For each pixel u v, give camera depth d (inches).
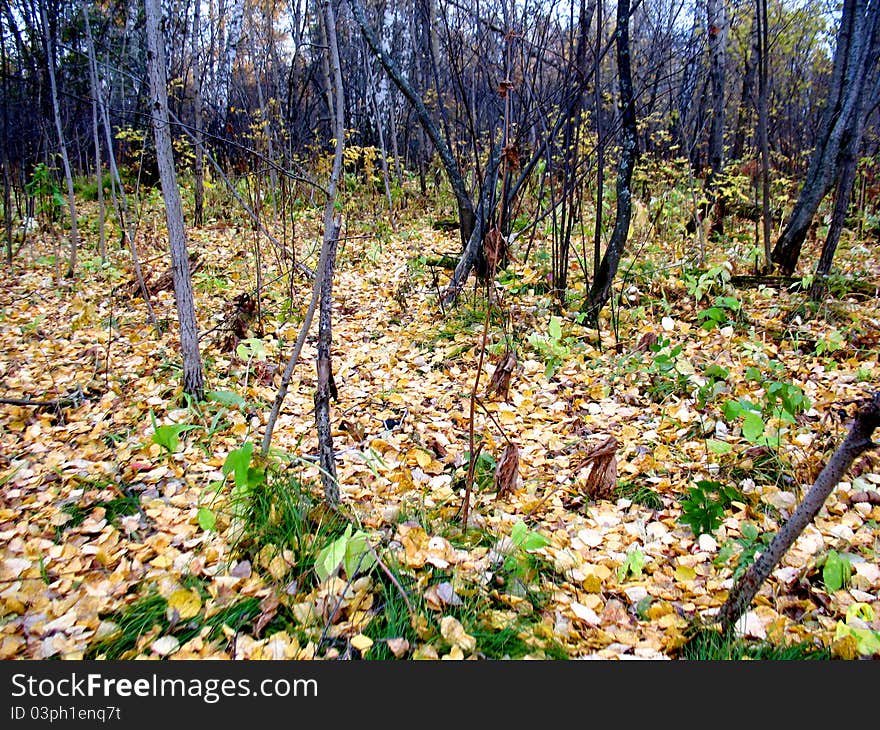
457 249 305.1
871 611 71.8
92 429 140.8
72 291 249.9
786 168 406.0
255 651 76.2
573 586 87.0
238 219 348.5
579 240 268.8
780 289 207.0
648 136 363.9
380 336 195.8
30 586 88.7
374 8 442.0
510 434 131.9
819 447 113.6
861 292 202.2
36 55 336.2
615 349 172.4
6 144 285.0
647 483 111.0
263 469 96.3
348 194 363.6
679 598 84.0
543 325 187.9
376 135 539.5
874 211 331.9
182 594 83.4
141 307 224.4
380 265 277.0
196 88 362.9
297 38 353.4
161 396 153.6
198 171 363.3
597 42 177.2
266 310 212.1
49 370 173.6
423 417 140.3
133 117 463.5
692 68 343.3
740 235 295.3
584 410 142.0
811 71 463.2
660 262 239.9
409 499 107.4
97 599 85.7
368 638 76.1
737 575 84.7
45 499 112.0
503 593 84.7
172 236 138.9
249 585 85.9
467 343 179.2
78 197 432.8
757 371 119.9
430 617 79.7
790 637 75.6
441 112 243.4
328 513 97.2
